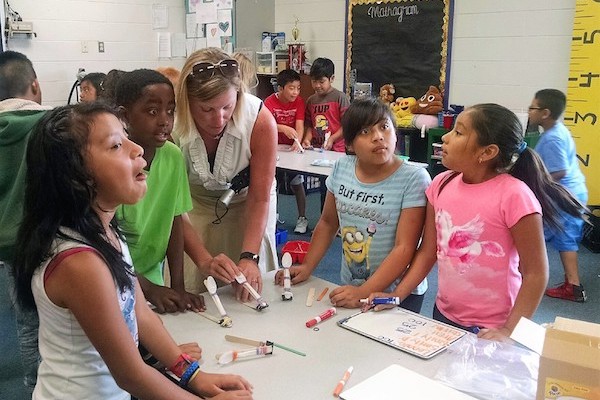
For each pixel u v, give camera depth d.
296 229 4.67
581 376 0.92
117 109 1.13
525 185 1.51
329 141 4.45
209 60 1.64
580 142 4.17
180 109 1.72
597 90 4.06
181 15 6.11
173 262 1.71
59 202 1.00
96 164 1.01
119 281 1.05
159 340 1.25
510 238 1.51
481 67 4.80
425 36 5.07
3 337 2.90
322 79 4.66
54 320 1.03
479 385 1.15
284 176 4.56
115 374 1.05
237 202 2.08
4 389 2.42
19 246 1.04
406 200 1.70
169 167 1.63
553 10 4.34
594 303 3.31
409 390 1.13
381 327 1.42
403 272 1.68
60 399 1.06
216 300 1.53
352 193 1.79
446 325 1.43
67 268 0.97
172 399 1.08
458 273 1.58
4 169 1.60
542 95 3.26
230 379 1.15
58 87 5.21
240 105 1.80
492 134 1.49
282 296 1.61
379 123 1.68
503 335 1.37
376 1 5.36
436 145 4.66
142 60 5.82
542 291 1.45
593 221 4.09
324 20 5.86
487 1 4.67
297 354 1.29
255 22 6.06
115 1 5.48
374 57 5.47
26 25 4.84
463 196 1.57
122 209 1.53
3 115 1.69
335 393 1.12
